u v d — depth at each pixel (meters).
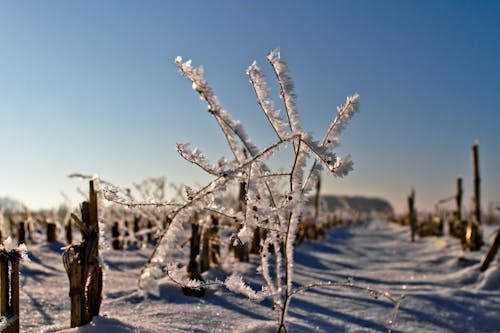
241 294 4.75
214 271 5.82
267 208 2.64
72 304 3.07
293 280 6.11
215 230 6.49
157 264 2.68
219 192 2.46
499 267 6.74
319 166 2.76
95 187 3.18
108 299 4.46
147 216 5.77
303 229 12.23
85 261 3.09
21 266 6.02
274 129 2.68
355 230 25.88
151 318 3.67
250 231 2.61
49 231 9.34
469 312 5.04
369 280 6.84
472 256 8.85
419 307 5.09
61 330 3.01
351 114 2.58
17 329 2.81
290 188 2.78
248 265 6.38
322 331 3.84
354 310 4.86
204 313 3.94
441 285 6.52
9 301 2.83
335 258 10.03
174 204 2.65
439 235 15.51
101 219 3.25
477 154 10.20
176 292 4.56
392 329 4.38
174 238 2.58
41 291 4.71
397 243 15.08
